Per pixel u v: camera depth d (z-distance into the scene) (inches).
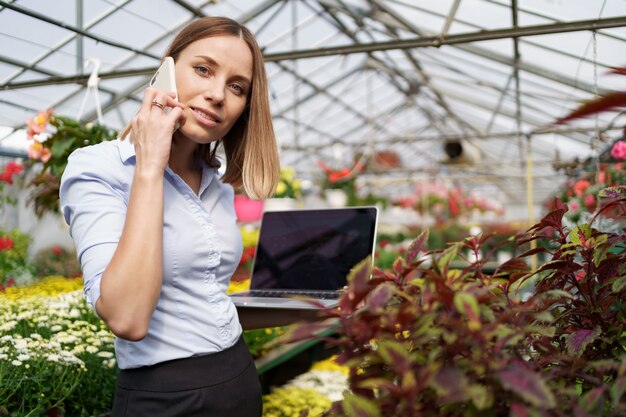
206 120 45.6
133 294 36.0
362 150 492.4
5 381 60.4
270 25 283.0
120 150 44.5
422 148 632.4
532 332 30.0
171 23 244.1
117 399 45.2
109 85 287.9
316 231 82.6
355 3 264.8
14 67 249.0
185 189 46.9
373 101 465.1
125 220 38.5
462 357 26.4
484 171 688.4
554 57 214.4
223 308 47.7
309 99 409.7
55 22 210.1
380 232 387.2
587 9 165.8
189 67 45.9
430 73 352.8
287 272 81.2
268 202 230.7
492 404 24.5
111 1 214.8
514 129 425.7
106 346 75.6
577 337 34.0
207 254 46.2
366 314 25.3
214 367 45.4
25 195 302.0
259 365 85.3
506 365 24.4
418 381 23.0
